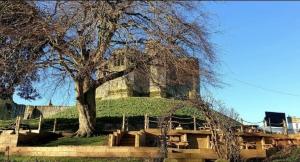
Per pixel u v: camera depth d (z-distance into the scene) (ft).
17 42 51.34
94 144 64.39
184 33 59.00
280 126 95.40
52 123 100.32
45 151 57.57
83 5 42.65
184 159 53.42
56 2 43.55
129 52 61.72
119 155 54.39
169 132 66.44
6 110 147.23
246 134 72.69
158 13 53.47
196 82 61.62
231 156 50.75
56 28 44.73
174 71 63.87
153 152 53.93
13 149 59.06
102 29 54.54
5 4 46.34
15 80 63.10
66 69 65.98
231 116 70.38
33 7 45.62
